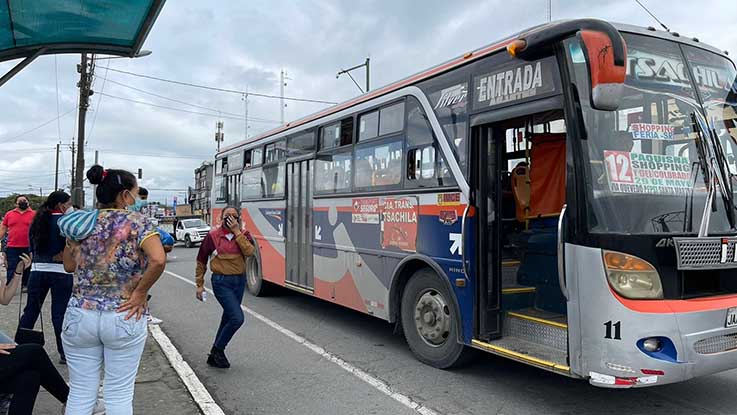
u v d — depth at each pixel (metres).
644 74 4.54
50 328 7.63
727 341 4.20
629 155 4.32
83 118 24.38
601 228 4.08
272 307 9.81
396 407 4.87
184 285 13.03
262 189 10.79
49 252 5.86
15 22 5.21
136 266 3.38
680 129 4.56
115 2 4.97
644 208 4.18
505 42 5.05
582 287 4.14
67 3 4.95
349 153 7.62
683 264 4.07
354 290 7.41
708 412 4.64
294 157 9.38
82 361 3.37
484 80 5.24
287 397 5.16
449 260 5.57
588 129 4.25
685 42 4.87
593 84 3.82
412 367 6.05
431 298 5.97
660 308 3.94
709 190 4.44
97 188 3.51
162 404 4.75
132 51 6.10
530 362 4.61
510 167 6.05
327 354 6.63
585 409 4.76
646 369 3.90
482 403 4.94
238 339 7.41
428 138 5.97
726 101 4.90
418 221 6.07
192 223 31.17
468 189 5.32
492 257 5.33
